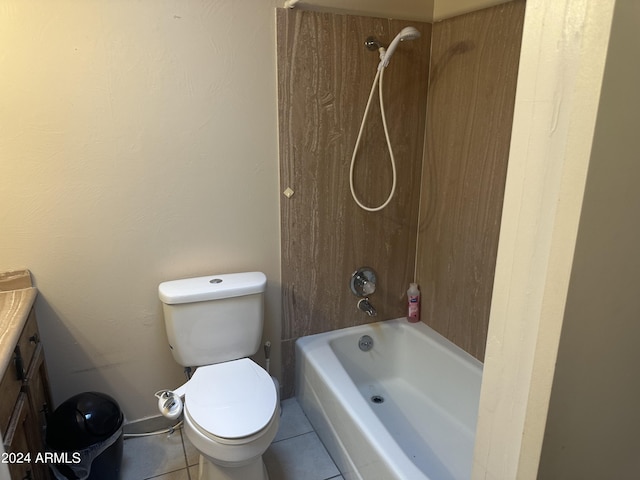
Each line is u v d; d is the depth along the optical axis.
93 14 1.62
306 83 1.97
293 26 1.88
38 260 1.76
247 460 1.53
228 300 1.88
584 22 0.60
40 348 1.74
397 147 2.21
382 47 1.99
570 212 0.65
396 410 2.21
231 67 1.84
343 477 1.89
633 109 0.63
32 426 1.50
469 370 2.04
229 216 2.00
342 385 1.94
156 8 1.69
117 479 1.82
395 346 2.43
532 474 0.77
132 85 1.73
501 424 0.82
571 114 0.63
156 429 2.14
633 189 0.67
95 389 1.98
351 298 2.35
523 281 0.74
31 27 1.56
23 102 1.61
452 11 1.97
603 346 0.74
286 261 2.17
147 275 1.94
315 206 2.14
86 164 1.74
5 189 1.66
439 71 2.10
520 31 1.66
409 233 2.37
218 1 1.76
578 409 0.76
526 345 0.75
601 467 0.84
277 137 1.99
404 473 1.47
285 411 2.29
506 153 1.78
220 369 1.84
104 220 1.82
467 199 2.02
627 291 0.73
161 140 1.82
